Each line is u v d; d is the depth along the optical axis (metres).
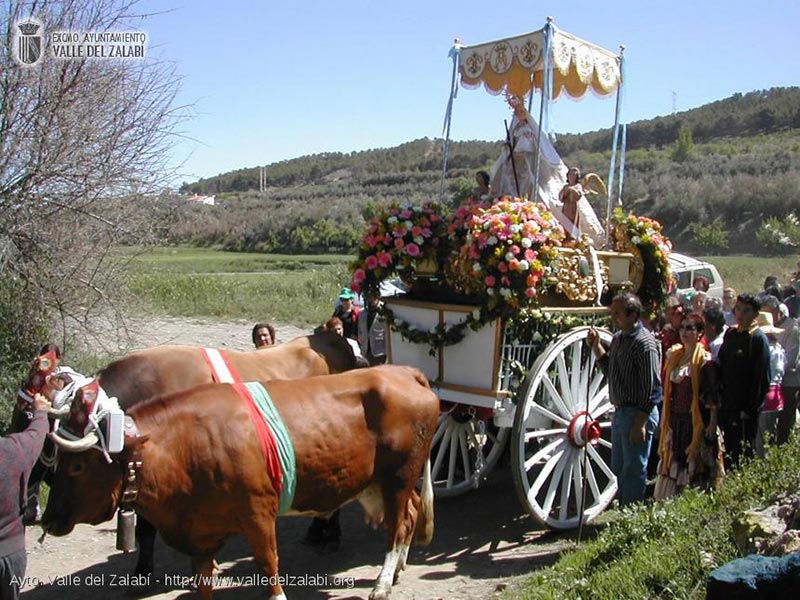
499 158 8.30
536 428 6.81
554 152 8.18
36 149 8.90
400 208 7.37
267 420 4.98
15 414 5.33
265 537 4.90
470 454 8.12
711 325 7.72
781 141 77.19
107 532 7.18
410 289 7.47
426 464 5.94
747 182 53.19
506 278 6.48
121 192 9.45
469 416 7.60
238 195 85.31
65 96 9.01
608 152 65.69
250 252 56.69
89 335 10.09
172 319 21.06
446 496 7.56
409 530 5.79
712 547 4.70
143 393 5.93
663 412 6.84
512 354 6.78
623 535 5.39
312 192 75.94
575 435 6.84
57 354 5.61
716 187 53.62
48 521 4.45
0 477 4.13
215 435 4.79
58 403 5.09
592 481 7.07
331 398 5.33
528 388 6.47
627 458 6.34
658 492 6.83
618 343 6.37
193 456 4.73
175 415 4.77
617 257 7.57
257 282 27.25
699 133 88.81
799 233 46.09
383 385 5.54
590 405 7.17
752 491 5.50
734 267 34.00
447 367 7.00
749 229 49.41
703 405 6.68
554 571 5.50
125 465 4.50
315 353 6.80
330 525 6.68
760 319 8.23
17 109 8.86
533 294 6.42
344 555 6.59
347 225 56.28
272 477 4.91
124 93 9.40
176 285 24.06
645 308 7.86
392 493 5.61
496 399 6.62
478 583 5.86
